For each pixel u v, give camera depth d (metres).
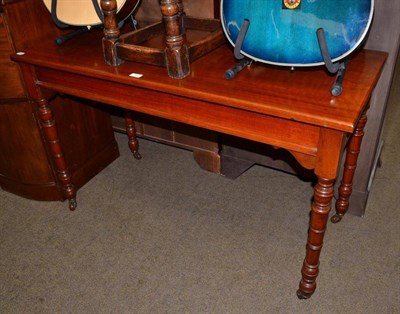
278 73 1.11
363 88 1.00
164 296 1.34
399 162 1.92
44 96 1.44
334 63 1.04
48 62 1.25
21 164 1.69
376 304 1.28
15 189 1.81
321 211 1.08
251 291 1.35
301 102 0.96
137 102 1.21
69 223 1.66
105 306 1.32
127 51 1.17
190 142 1.92
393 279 1.36
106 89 1.24
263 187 1.82
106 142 1.97
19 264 1.48
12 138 1.62
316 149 0.99
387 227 1.56
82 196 1.81
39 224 1.66
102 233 1.61
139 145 2.17
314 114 0.91
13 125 1.58
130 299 1.34
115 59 1.20
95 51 1.32
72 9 1.33
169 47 1.07
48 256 1.51
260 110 0.97
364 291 1.32
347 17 0.98
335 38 1.00
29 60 1.29
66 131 1.72
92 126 1.85
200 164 1.94
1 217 1.70
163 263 1.46
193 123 1.14
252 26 1.07
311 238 1.16
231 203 1.73
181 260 1.47
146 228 1.62
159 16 1.61
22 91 1.48
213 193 1.80
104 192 1.83
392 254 1.45
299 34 1.02
